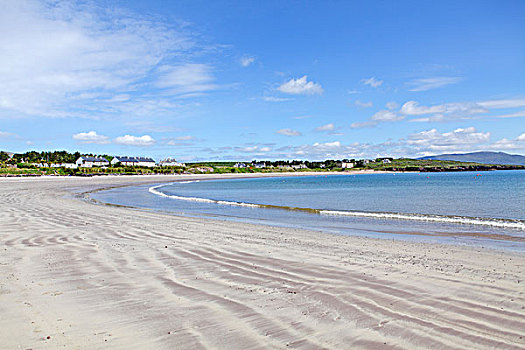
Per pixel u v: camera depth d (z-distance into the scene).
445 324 4.36
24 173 92.31
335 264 7.54
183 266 7.18
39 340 3.83
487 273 6.86
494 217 18.70
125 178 98.19
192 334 4.01
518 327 4.28
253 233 12.07
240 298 5.25
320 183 79.25
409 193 39.09
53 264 7.18
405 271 6.97
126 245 9.30
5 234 10.80
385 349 3.71
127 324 4.27
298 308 4.86
